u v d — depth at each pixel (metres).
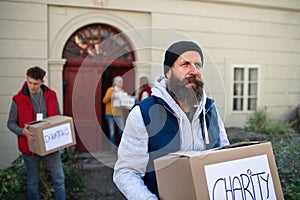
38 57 4.64
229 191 0.99
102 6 4.92
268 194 1.06
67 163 3.38
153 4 5.19
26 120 2.46
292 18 6.24
